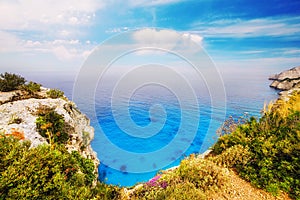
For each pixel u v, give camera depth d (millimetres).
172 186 4473
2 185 2777
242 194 4176
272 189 4137
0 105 8039
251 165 5043
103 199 5570
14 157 3279
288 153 4586
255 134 6055
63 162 5125
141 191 5375
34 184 3168
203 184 4422
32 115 7914
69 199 3674
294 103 6957
